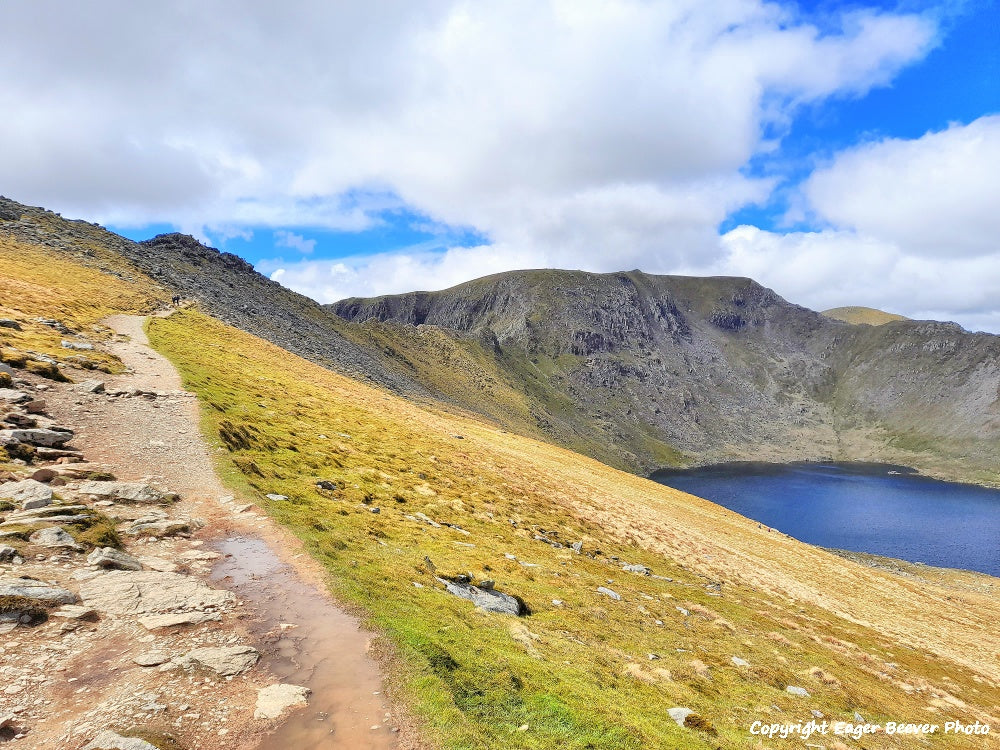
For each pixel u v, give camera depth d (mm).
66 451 22500
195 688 10469
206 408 34594
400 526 29609
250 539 19250
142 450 25344
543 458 93812
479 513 41312
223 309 117625
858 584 68688
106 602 12961
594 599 28844
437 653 13492
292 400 53750
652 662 22562
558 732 12344
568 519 52688
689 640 27734
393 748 9781
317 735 9727
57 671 10203
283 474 29969
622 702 15984
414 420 81000
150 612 12977
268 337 117188
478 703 12328
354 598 15727
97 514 17391
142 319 66750
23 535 14656
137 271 108875
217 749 8898
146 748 8336
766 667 26703
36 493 17203
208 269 174875
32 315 46750
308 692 10984
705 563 54281
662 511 75250
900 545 196500
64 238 106000
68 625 11664
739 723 18781
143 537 17344
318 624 14000
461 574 23672
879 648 40594
